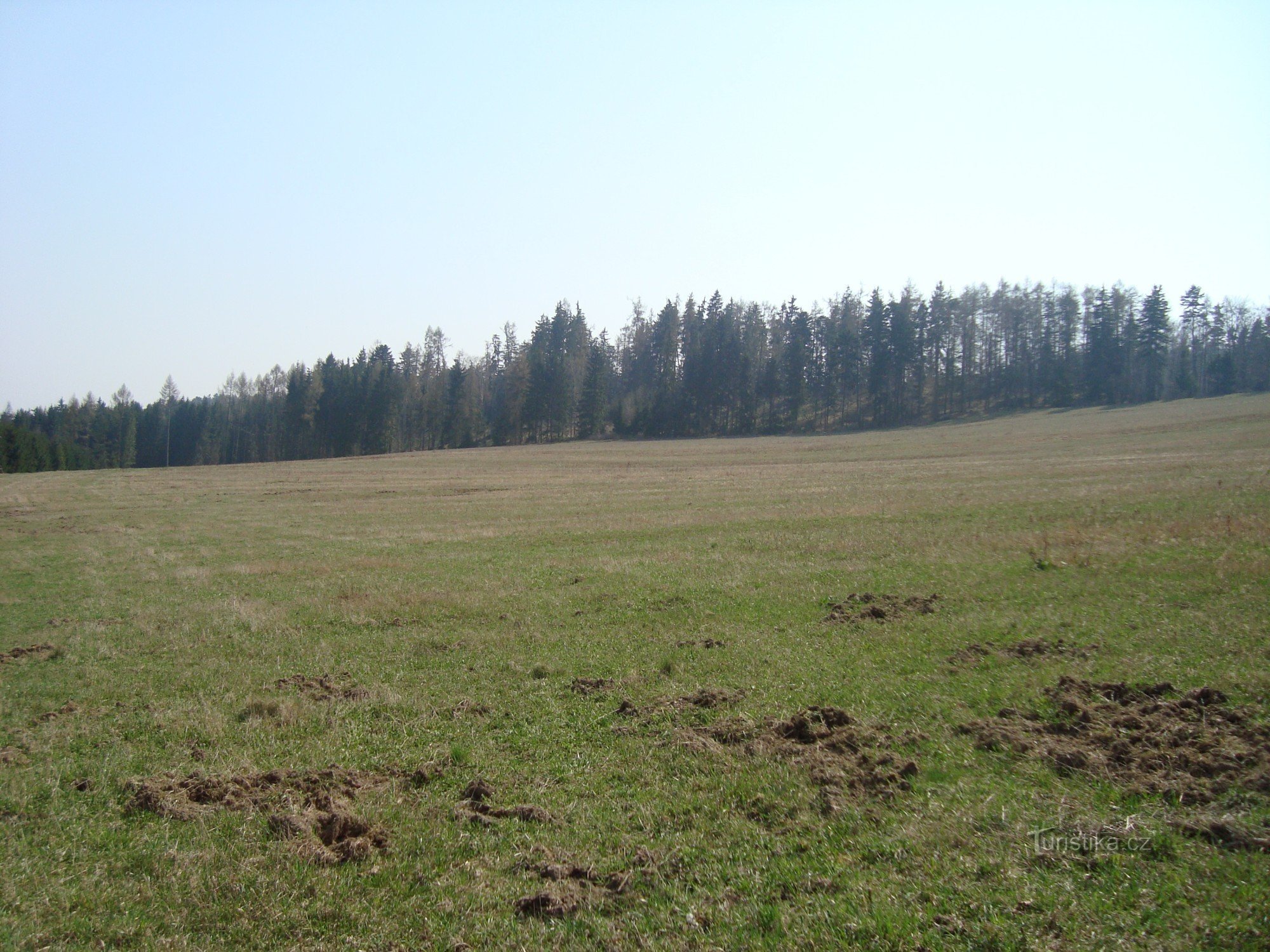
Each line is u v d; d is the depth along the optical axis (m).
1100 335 135.62
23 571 28.81
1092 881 5.99
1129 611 13.70
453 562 27.61
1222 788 7.29
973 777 8.05
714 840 7.22
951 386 144.00
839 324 160.75
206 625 18.27
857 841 6.94
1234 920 5.34
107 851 7.47
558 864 6.93
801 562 22.48
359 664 14.34
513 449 123.81
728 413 144.50
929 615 15.23
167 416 167.00
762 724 10.09
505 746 9.98
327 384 149.50
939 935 5.50
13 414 187.75
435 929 6.09
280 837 7.59
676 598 18.84
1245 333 147.12
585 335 179.62
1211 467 42.03
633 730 10.26
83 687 13.36
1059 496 33.47
